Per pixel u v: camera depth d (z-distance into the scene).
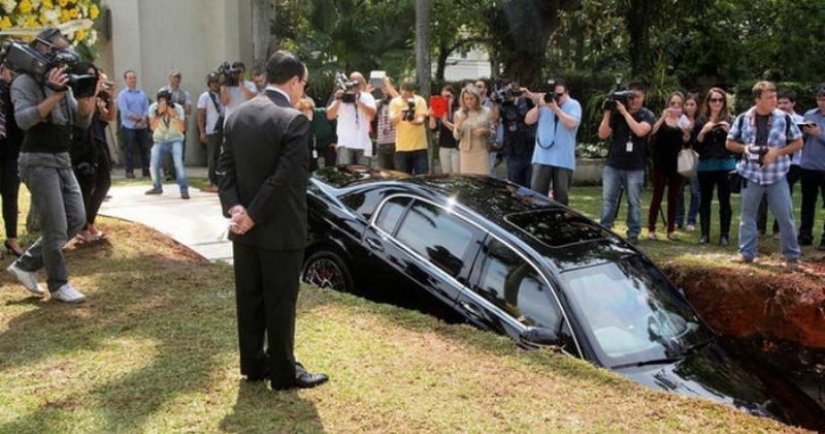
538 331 4.75
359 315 5.34
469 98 9.43
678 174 8.75
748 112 7.73
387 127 10.91
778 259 7.92
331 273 6.26
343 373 4.35
